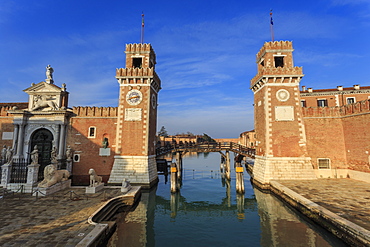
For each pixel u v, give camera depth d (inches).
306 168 1002.7
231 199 952.3
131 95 1120.2
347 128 1049.5
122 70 1130.7
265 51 1126.4
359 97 1445.6
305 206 633.6
